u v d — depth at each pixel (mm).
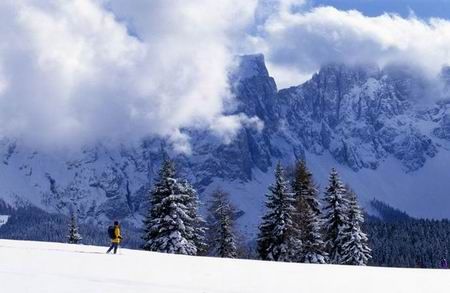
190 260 36250
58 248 41312
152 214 66750
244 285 24547
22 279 22531
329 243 67125
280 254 64312
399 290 25016
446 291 25000
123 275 25766
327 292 23672
